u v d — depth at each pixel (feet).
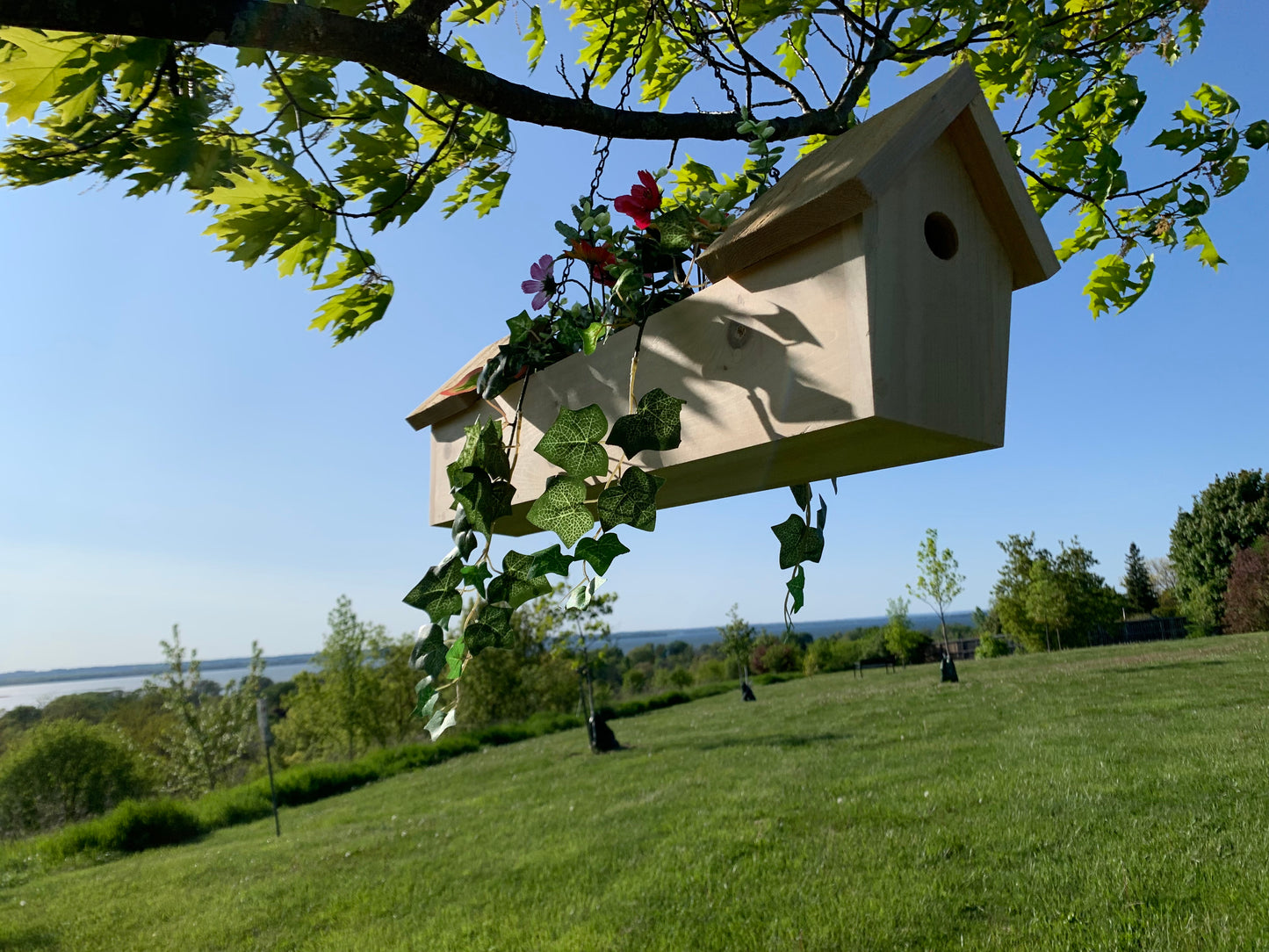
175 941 18.35
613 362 3.81
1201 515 95.81
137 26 2.51
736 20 6.21
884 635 112.78
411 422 5.56
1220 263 6.34
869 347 2.68
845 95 5.53
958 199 3.34
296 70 3.84
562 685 84.94
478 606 3.22
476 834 24.98
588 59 6.90
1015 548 98.73
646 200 3.77
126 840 37.47
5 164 2.98
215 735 79.10
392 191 4.37
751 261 3.07
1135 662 53.57
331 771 50.55
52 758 68.08
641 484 2.76
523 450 4.42
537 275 4.23
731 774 28.22
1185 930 10.94
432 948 15.23
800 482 3.81
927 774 23.08
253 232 3.65
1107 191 6.07
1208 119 5.89
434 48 3.35
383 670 85.61
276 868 25.17
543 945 14.26
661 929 13.98
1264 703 28.63
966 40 6.11
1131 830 15.37
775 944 12.60
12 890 29.45
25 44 2.65
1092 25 6.40
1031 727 29.30
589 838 21.49
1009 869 14.33
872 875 15.02
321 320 4.63
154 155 2.99
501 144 5.12
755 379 3.06
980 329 3.33
